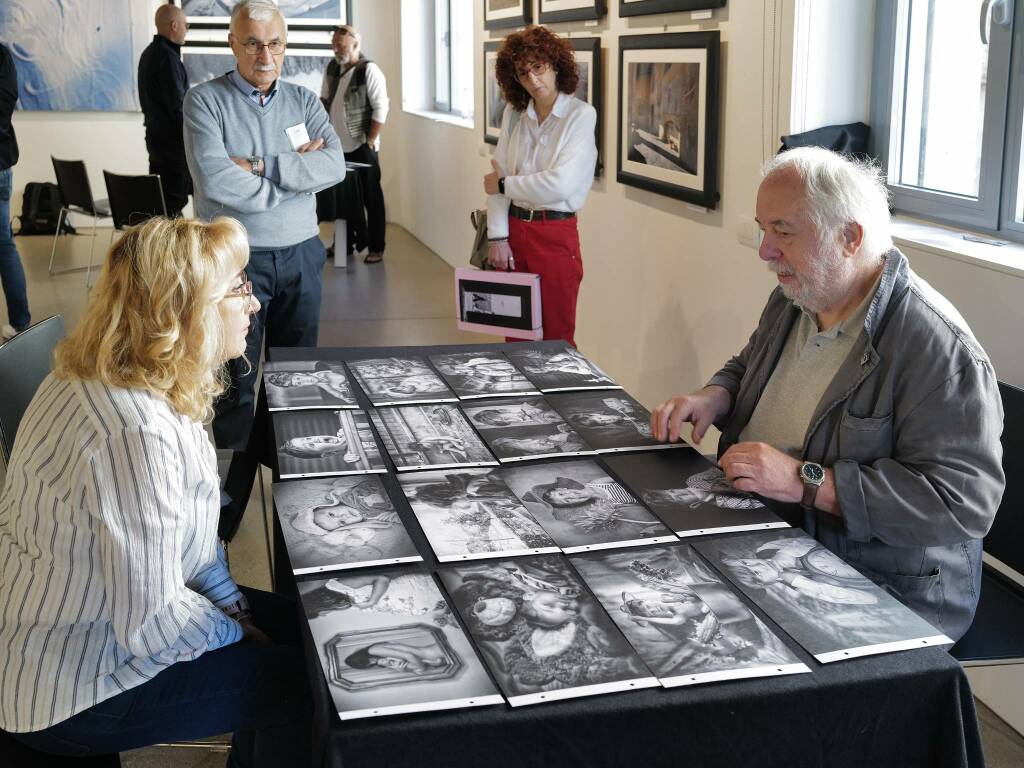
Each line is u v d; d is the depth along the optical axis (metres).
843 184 1.86
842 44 2.99
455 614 1.48
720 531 1.77
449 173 8.08
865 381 1.88
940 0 2.78
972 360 1.79
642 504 1.87
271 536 3.58
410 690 1.30
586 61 4.57
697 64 3.55
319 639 1.41
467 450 2.11
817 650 1.41
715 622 1.47
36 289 7.07
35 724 1.54
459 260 8.00
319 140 3.71
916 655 1.41
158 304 1.50
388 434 2.20
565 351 2.87
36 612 1.51
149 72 7.56
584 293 4.98
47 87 9.24
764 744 1.34
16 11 9.05
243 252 1.62
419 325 6.43
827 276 1.90
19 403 2.25
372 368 2.68
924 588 1.89
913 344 1.82
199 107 3.52
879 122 3.00
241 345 1.73
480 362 2.75
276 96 3.65
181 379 1.56
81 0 9.13
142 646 1.55
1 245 5.66
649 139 4.00
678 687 1.33
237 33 3.52
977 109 2.68
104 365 1.50
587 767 1.29
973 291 2.39
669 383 4.07
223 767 2.41
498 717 1.26
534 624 1.46
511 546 1.69
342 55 8.00
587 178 3.89
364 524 1.76
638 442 2.18
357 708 1.26
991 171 2.60
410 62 9.60
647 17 3.99
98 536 1.47
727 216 3.49
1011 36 2.49
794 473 1.84
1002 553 2.18
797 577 1.61
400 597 1.52
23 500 1.50
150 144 7.79
